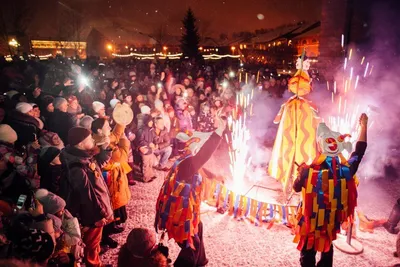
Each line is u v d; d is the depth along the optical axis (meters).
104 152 4.36
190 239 3.39
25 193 3.56
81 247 3.52
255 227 5.12
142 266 2.42
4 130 4.77
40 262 2.55
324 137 3.44
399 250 4.25
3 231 2.87
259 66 24.33
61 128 6.72
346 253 4.45
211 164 7.98
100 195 3.62
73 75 14.61
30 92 9.99
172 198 3.39
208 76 18.38
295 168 5.19
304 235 3.47
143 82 14.27
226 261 4.28
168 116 8.55
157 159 7.78
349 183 3.38
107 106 10.97
